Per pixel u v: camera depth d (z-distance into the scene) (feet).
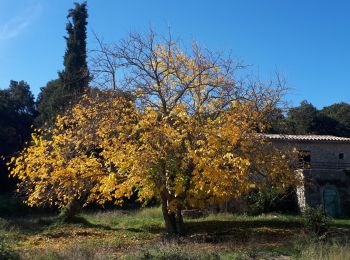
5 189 128.88
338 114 175.73
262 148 59.11
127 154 50.21
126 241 57.52
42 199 59.47
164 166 51.49
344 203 98.32
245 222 78.64
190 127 51.80
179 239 54.54
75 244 51.06
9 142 133.39
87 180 54.90
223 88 58.08
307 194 95.71
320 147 112.37
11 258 36.04
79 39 126.82
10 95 153.17
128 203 117.60
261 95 61.46
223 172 48.78
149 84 56.75
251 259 40.01
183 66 57.82
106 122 54.24
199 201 55.47
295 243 46.06
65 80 113.09
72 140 54.95
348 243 43.55
